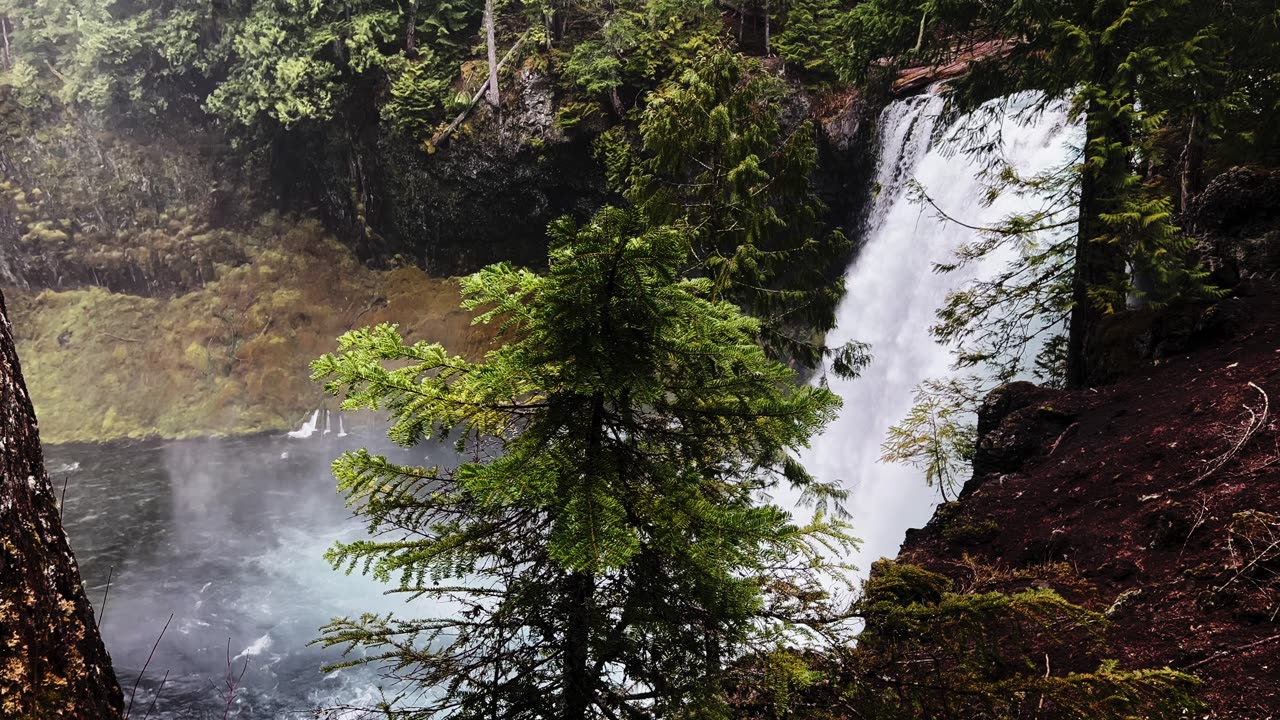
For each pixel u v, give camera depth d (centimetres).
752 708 251
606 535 198
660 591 239
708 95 810
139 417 2652
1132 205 763
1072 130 1355
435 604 1298
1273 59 866
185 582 1455
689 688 233
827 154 1972
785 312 838
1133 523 514
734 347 241
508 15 2372
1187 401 655
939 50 1069
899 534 1200
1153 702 241
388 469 243
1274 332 734
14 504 196
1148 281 922
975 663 256
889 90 1841
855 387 1644
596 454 227
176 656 1173
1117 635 403
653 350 233
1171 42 768
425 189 2548
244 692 1069
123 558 1573
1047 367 1073
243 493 1998
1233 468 517
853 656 264
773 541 231
